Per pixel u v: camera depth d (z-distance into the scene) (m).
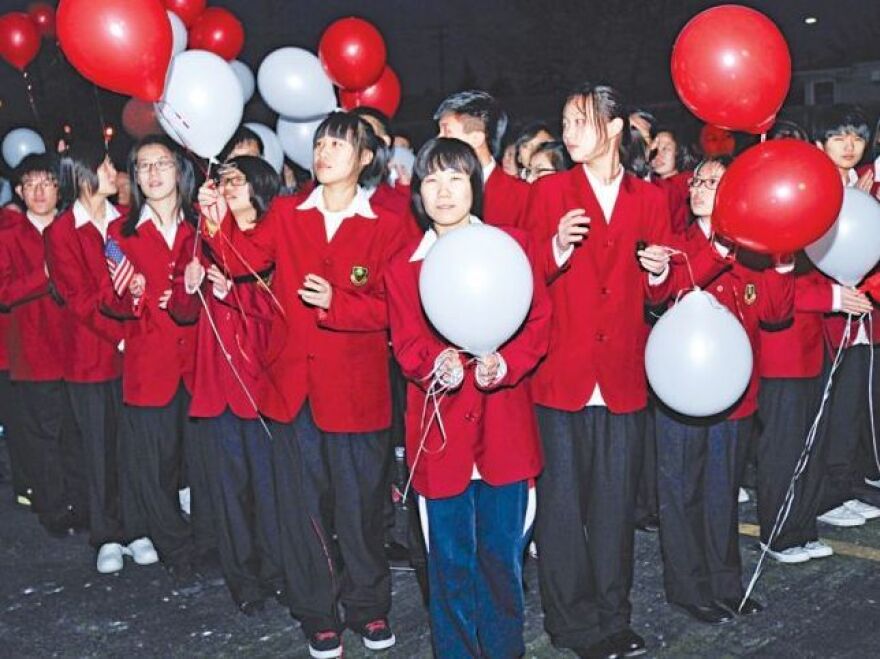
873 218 4.33
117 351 5.03
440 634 3.62
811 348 4.62
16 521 5.93
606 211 3.87
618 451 3.90
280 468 4.05
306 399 3.98
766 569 4.71
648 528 5.29
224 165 4.33
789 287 4.23
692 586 4.24
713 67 3.56
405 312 3.52
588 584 3.94
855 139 4.86
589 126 3.76
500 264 3.23
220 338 4.32
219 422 4.39
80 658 4.22
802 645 4.02
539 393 3.88
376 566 4.11
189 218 4.64
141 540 5.19
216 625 4.45
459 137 4.35
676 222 4.80
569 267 3.85
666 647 4.04
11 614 4.65
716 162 4.04
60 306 5.09
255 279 4.12
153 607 4.66
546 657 4.01
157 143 4.53
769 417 4.66
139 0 3.73
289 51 5.34
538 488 3.91
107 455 5.07
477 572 3.63
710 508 4.24
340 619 4.20
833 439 5.34
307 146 5.94
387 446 4.09
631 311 3.88
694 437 4.15
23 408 5.61
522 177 5.55
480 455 3.51
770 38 3.56
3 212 6.25
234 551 4.50
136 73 3.75
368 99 6.31
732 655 3.96
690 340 3.72
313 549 4.07
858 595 4.42
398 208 5.04
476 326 3.24
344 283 3.91
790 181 3.46
